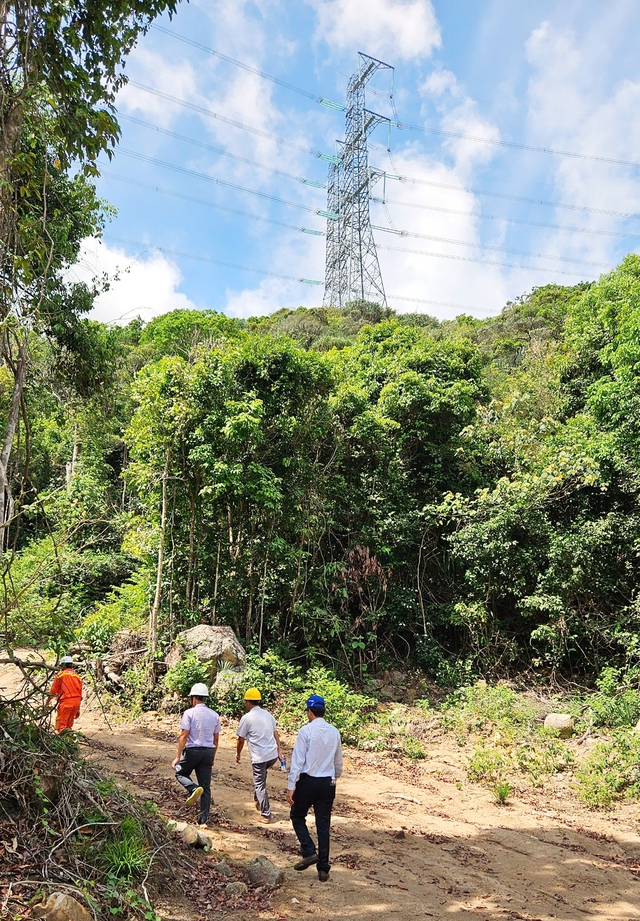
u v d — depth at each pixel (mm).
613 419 15352
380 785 9242
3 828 4254
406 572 16672
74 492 14375
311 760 5480
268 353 14367
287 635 14594
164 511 13031
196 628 12898
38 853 4156
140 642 13055
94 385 13156
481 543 15055
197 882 4918
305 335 42312
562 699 13508
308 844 5430
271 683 12359
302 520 14875
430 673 15062
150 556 13969
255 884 5121
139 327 32750
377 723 12250
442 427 17859
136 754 8914
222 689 11766
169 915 4316
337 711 11734
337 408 16250
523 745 10898
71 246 9633
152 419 13156
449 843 7133
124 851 4453
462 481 17672
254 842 6109
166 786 7395
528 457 17109
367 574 14852
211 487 12602
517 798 9156
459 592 16203
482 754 10062
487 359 35406
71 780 4762
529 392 21031
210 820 6547
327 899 5055
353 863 6000
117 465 24172
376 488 16578
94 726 10414
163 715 11438
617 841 7758
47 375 12234
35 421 17422
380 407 17422
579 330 21547
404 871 6020
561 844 7496
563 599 14484
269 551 14125
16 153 5691
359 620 14789
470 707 12492
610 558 14664
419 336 21812
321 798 5465
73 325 11938
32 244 5781
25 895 3740
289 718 11289
